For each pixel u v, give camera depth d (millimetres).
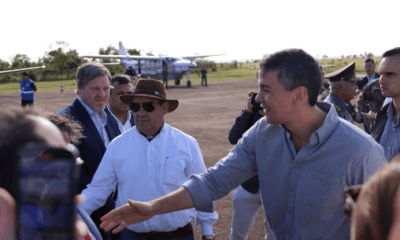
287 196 1601
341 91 3477
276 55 1465
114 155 2414
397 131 2807
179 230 2328
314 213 1530
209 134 9695
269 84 1465
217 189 1728
